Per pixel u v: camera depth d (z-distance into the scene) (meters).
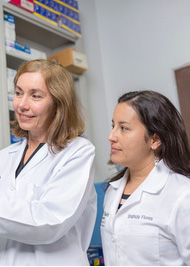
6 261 0.89
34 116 0.97
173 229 0.84
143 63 2.54
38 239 0.81
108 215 1.01
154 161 1.00
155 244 0.86
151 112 0.96
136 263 0.88
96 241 1.64
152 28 2.50
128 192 1.03
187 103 2.24
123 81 2.67
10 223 0.78
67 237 0.93
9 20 1.81
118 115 0.97
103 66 2.84
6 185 0.95
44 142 1.05
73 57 2.22
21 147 1.09
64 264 0.88
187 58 2.28
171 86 2.35
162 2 2.45
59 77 1.01
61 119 1.00
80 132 1.09
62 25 2.23
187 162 0.99
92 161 0.96
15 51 1.82
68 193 0.86
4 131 1.64
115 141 0.96
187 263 0.83
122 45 2.70
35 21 2.01
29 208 0.81
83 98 2.39
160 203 0.90
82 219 1.03
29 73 0.97
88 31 2.77
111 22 2.79
